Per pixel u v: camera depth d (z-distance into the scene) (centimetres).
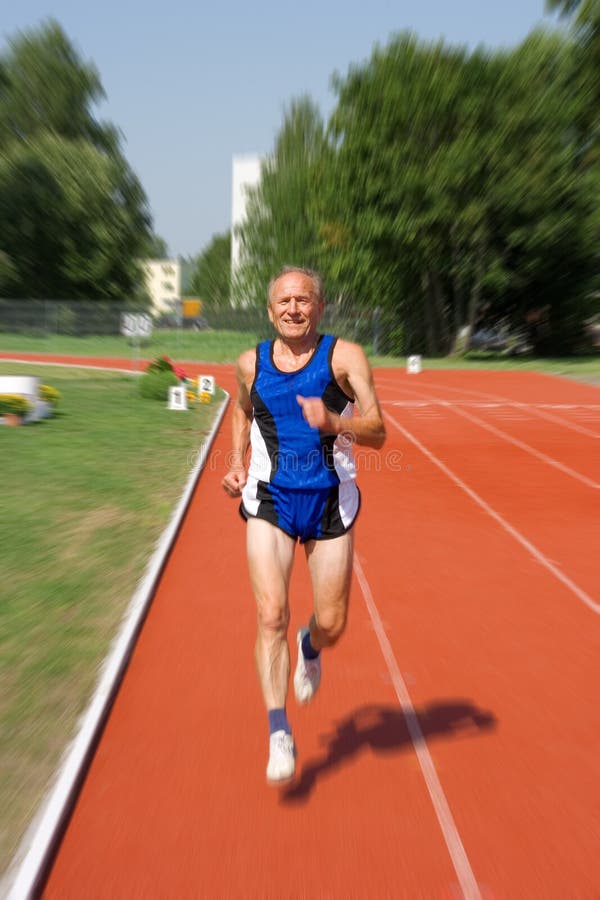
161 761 382
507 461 1277
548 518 899
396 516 900
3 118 5719
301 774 374
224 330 5150
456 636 550
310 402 313
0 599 573
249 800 352
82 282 5512
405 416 1852
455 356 4069
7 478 1023
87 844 321
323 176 3859
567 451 1379
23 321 5125
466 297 4266
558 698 459
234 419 389
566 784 370
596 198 3550
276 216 5066
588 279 3997
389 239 3691
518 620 583
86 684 440
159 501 909
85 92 6066
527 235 3600
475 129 3491
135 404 1970
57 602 568
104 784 362
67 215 5309
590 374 3106
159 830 330
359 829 333
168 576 664
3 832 312
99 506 877
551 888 300
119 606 564
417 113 3488
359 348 343
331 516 352
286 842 324
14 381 1606
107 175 5475
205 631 546
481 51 3503
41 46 5941
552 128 3475
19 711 407
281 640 341
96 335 5150
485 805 352
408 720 429
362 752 395
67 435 1427
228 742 400
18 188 5184
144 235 5966
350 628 560
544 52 3459
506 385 2683
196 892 296
